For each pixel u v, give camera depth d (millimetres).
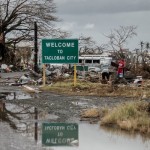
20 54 141875
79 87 47531
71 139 20328
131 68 89250
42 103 35188
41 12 118312
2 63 110938
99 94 42969
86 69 94500
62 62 49812
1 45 110562
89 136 21219
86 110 29938
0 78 68375
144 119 23906
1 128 22969
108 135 21391
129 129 23000
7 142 19016
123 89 45219
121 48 124500
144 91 43688
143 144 19406
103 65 82062
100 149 18422
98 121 25844
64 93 44344
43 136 20953
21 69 111000
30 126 23875
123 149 18422
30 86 53469
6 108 31828
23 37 120250
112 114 25234
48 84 54875
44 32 117562
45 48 50000
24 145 18594
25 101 36719
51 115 28297
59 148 18422
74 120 26234
